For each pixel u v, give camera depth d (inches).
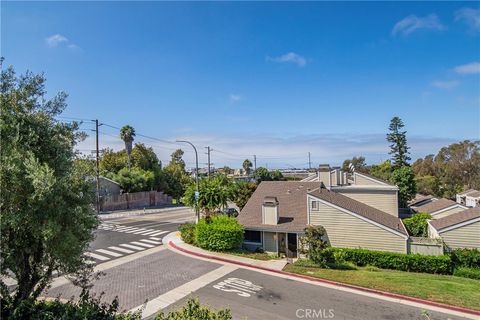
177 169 2810.0
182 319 289.7
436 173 2802.7
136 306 482.9
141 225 1290.6
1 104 271.7
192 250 837.8
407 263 729.0
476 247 770.8
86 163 318.7
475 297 520.7
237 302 502.0
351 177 1477.6
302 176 3528.5
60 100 311.4
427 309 483.5
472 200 1803.6
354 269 708.7
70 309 302.5
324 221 852.6
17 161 258.8
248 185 1496.1
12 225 252.8
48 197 264.5
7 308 291.3
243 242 908.0
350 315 458.6
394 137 2529.5
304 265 716.0
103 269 675.4
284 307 484.4
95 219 310.5
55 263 303.6
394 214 1101.1
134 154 2490.2
